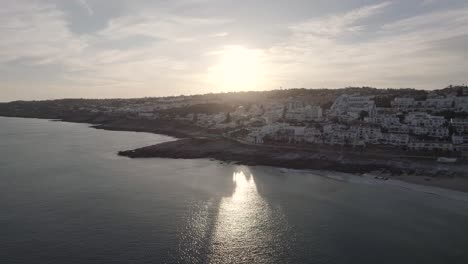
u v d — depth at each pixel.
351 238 69.25
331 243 67.19
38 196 92.12
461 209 84.88
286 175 119.94
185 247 65.00
